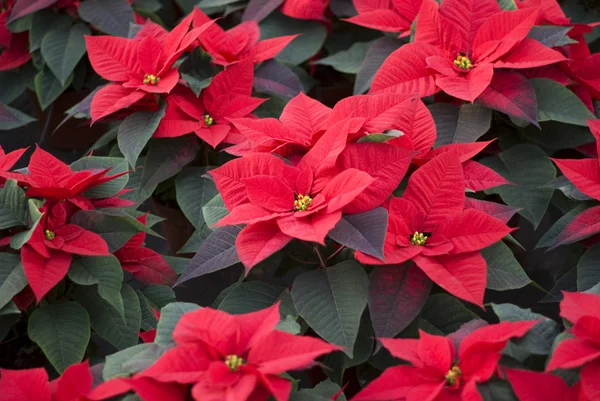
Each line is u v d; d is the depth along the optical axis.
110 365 1.24
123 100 1.55
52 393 1.22
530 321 1.22
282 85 1.72
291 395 1.24
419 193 1.36
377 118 1.39
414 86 1.58
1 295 1.33
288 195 1.33
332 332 1.32
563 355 1.20
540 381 1.20
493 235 1.32
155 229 1.84
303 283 1.36
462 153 1.44
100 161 1.47
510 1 1.64
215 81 1.62
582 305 1.24
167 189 1.72
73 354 1.37
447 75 1.55
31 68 1.92
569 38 1.61
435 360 1.22
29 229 1.38
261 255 1.28
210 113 1.62
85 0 1.86
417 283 1.33
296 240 1.41
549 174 1.58
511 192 1.58
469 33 1.60
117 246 1.39
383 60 1.72
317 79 1.95
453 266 1.32
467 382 1.20
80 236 1.37
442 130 1.58
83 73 1.89
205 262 1.37
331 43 1.93
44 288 1.32
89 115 1.65
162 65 1.59
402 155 1.35
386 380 1.22
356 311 1.33
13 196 1.38
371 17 1.75
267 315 1.23
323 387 1.33
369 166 1.35
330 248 1.41
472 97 1.51
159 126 1.59
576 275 1.49
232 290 1.41
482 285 1.30
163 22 2.13
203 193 1.61
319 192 1.34
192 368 1.19
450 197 1.35
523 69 1.64
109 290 1.37
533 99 1.54
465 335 1.26
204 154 1.68
